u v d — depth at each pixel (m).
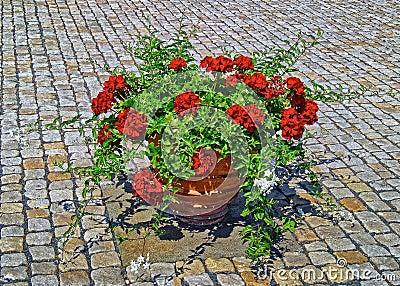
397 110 3.87
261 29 5.23
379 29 5.38
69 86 3.97
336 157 3.32
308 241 2.68
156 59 3.07
